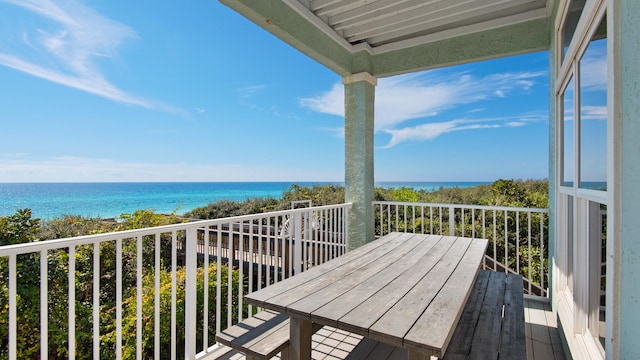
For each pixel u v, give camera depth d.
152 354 5.11
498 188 8.60
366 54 4.28
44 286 1.51
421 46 4.07
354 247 4.36
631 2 0.94
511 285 2.44
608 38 1.12
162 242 9.08
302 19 3.35
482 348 1.53
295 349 1.52
